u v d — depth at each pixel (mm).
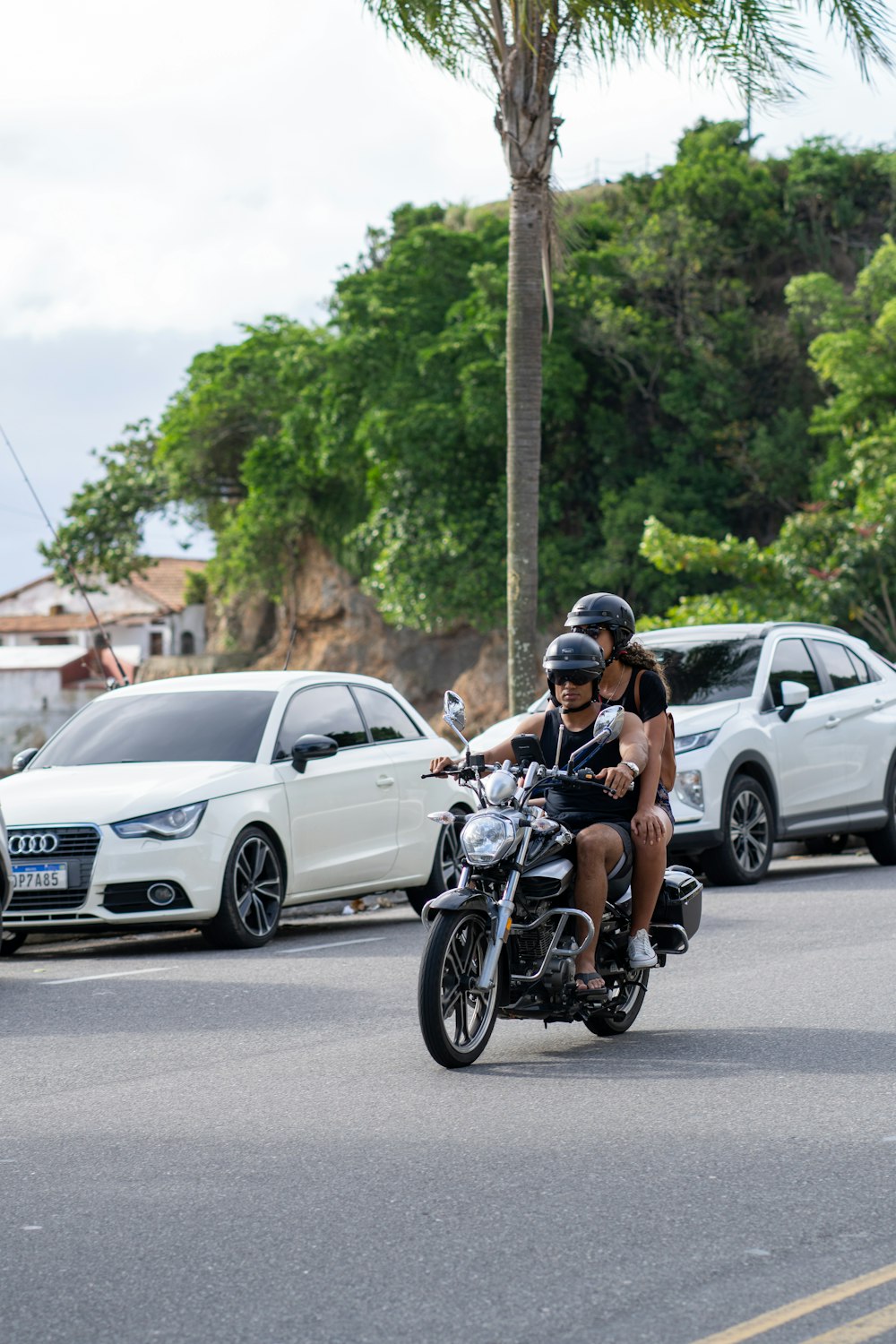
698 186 64500
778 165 69000
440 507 57312
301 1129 7223
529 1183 6254
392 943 13625
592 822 8891
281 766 14328
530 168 23344
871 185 67812
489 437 55562
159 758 14344
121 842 13086
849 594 34312
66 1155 6879
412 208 71000
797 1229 5590
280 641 75812
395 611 60125
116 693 15500
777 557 35281
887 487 35344
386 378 58938
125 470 83125
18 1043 9484
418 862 15836
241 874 13609
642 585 57219
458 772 8797
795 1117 7203
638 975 9305
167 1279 5242
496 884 8594
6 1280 5273
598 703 8977
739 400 60219
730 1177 6262
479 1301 4961
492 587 57188
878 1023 9266
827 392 60406
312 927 15695
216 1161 6703
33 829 13164
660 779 9242
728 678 17984
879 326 53719
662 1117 7273
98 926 13289
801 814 17859
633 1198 6012
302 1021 9914
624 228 64625
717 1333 4648
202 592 102812
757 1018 9586
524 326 23438
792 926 13523
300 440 65688
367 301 59406
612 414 60719
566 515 61156
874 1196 5977
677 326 60656
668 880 9383
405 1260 5375
